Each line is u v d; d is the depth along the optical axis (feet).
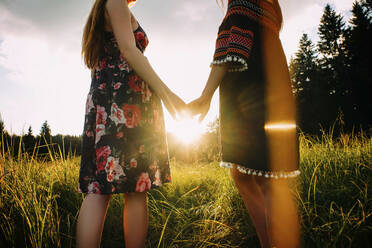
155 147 4.09
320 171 7.18
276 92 3.49
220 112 3.88
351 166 7.36
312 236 4.31
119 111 3.78
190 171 12.15
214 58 3.35
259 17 3.44
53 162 7.54
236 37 3.16
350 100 83.35
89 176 3.74
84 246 3.30
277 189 3.43
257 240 5.21
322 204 5.53
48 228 4.23
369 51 90.33
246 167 3.44
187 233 5.75
